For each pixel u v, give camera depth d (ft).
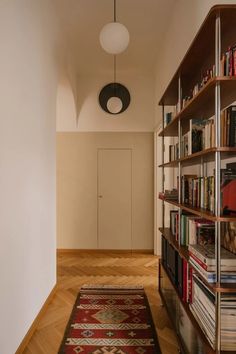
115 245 16.31
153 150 16.29
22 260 6.79
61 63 11.34
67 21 11.17
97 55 14.06
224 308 4.38
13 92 6.16
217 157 4.43
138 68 15.61
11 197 6.07
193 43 5.49
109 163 16.37
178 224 7.70
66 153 16.35
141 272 12.75
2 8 5.54
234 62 4.61
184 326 6.12
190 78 7.43
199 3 7.54
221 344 4.35
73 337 7.31
